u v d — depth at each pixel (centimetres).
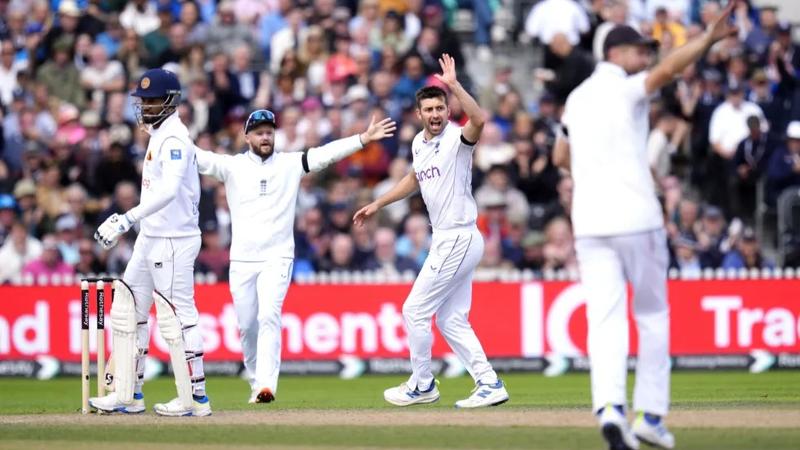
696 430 2806
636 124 2550
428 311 3472
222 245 5859
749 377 5047
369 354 5409
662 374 2578
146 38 6900
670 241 5762
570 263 5741
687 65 2481
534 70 7275
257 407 3694
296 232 5850
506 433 2822
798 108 6544
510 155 6303
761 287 5325
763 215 6212
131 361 3347
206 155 3678
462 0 7375
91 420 3244
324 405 3872
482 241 3484
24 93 6831
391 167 6238
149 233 3322
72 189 6134
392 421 3095
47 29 7025
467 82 6712
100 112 6706
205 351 5450
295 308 5450
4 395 4806
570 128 2597
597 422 2980
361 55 6644
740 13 6969
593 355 2545
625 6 6825
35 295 5503
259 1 7119
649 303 2592
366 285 5412
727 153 6341
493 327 5412
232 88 6612
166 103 3281
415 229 5822
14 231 5966
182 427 3045
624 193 2539
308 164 3694
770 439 2661
